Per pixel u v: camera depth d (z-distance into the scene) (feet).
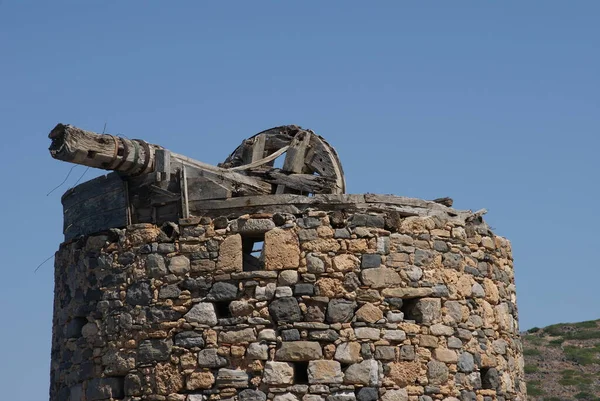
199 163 64.18
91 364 63.67
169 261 61.62
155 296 61.41
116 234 64.08
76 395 64.54
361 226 61.16
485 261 67.72
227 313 60.70
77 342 65.26
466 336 63.77
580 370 172.96
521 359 72.43
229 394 58.85
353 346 59.21
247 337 59.31
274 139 73.92
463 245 65.41
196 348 59.82
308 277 59.82
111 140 60.59
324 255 60.23
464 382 62.90
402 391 59.67
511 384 68.64
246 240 63.57
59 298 69.31
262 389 58.59
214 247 61.05
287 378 58.49
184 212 62.28
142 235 62.75
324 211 61.21
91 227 66.28
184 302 60.75
